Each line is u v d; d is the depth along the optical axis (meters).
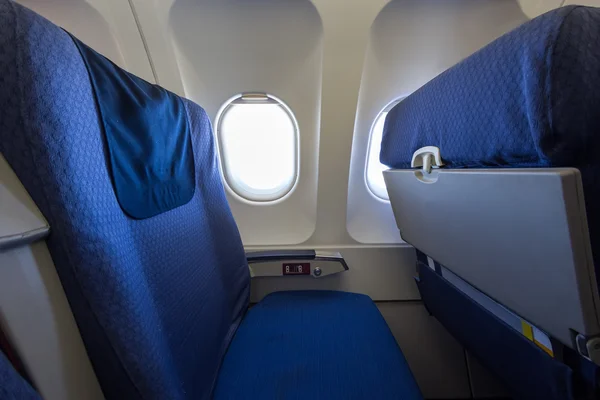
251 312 1.18
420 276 1.29
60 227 0.40
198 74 1.16
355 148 1.34
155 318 0.56
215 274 0.95
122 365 0.47
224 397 0.74
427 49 1.12
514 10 1.05
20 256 0.36
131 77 0.62
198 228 0.88
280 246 1.52
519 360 0.72
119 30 1.03
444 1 1.01
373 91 1.20
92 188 0.44
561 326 0.52
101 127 0.48
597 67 0.39
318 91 1.18
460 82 0.60
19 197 0.37
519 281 0.58
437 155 0.71
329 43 1.06
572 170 0.38
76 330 0.44
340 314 1.13
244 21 1.05
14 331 0.35
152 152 0.64
